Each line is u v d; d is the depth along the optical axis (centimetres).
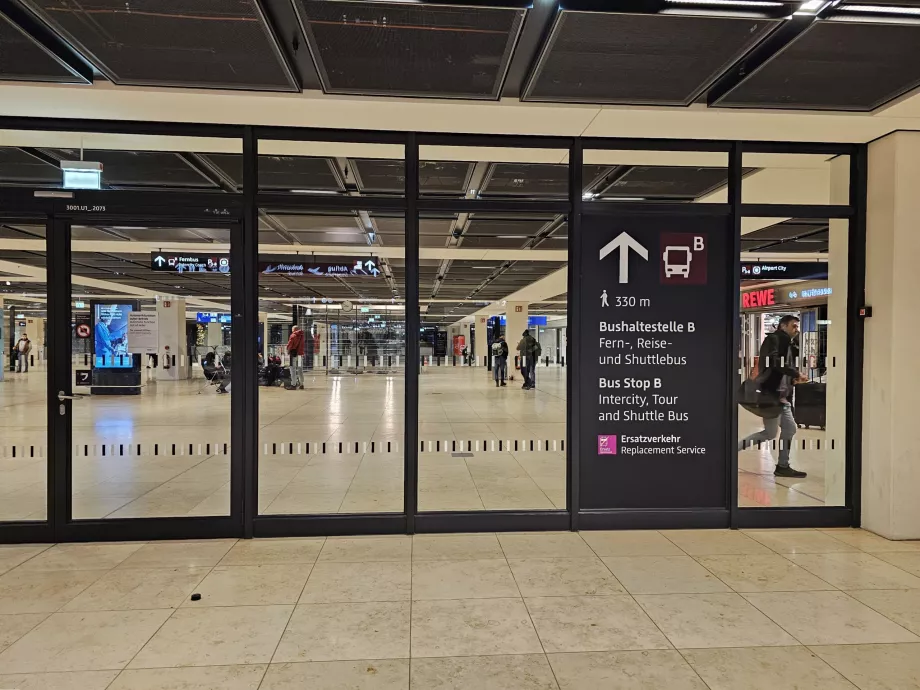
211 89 350
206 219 414
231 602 309
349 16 273
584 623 288
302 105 371
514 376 1977
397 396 1412
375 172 538
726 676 243
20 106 377
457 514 423
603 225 431
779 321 595
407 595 318
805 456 665
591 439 430
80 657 256
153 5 263
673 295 434
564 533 421
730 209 434
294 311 2239
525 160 473
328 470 613
